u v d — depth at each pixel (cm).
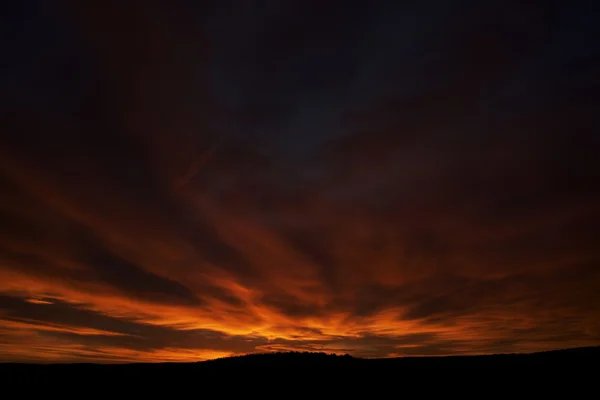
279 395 3188
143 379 3641
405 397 2998
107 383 3525
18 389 3291
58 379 3584
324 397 3106
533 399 2738
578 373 3173
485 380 3247
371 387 3328
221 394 3238
